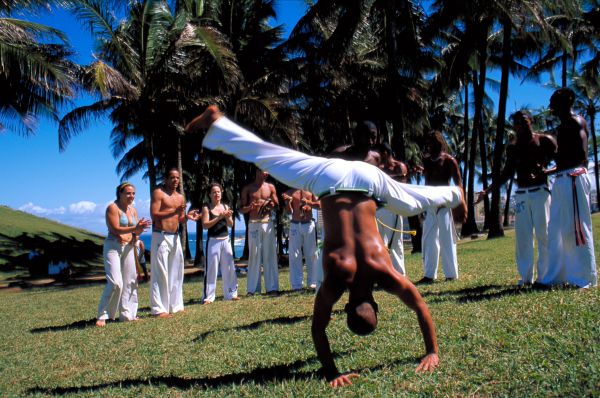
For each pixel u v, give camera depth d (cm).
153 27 2084
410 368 402
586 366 358
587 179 647
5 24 1672
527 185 715
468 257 1347
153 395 412
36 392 461
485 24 2466
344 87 2741
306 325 621
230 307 868
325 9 2075
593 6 3191
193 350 561
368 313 340
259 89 2462
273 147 405
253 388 402
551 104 667
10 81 2003
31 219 4247
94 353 607
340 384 386
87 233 4522
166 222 873
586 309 505
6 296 1748
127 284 845
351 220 373
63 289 1881
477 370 380
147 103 2116
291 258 1086
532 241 723
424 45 2464
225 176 4109
